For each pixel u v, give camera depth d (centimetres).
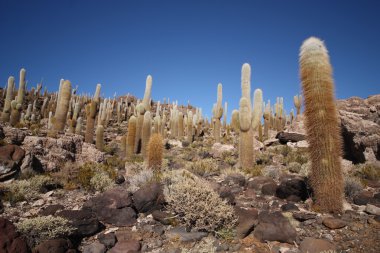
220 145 1933
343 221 526
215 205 552
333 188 588
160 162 1040
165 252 460
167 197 604
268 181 849
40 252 412
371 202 647
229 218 528
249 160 1255
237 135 2386
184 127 3025
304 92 643
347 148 1419
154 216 584
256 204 675
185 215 548
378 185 858
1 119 2025
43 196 736
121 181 941
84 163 1150
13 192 696
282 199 717
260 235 500
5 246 382
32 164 910
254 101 1570
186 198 561
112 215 578
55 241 436
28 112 2994
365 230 496
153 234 526
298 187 695
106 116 3412
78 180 884
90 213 539
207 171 1079
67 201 709
